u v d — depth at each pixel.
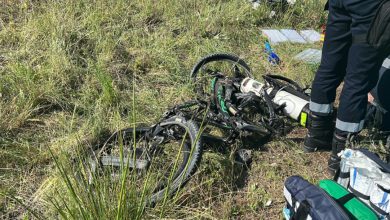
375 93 3.75
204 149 3.52
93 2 5.38
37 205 2.97
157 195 2.86
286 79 4.29
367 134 3.80
